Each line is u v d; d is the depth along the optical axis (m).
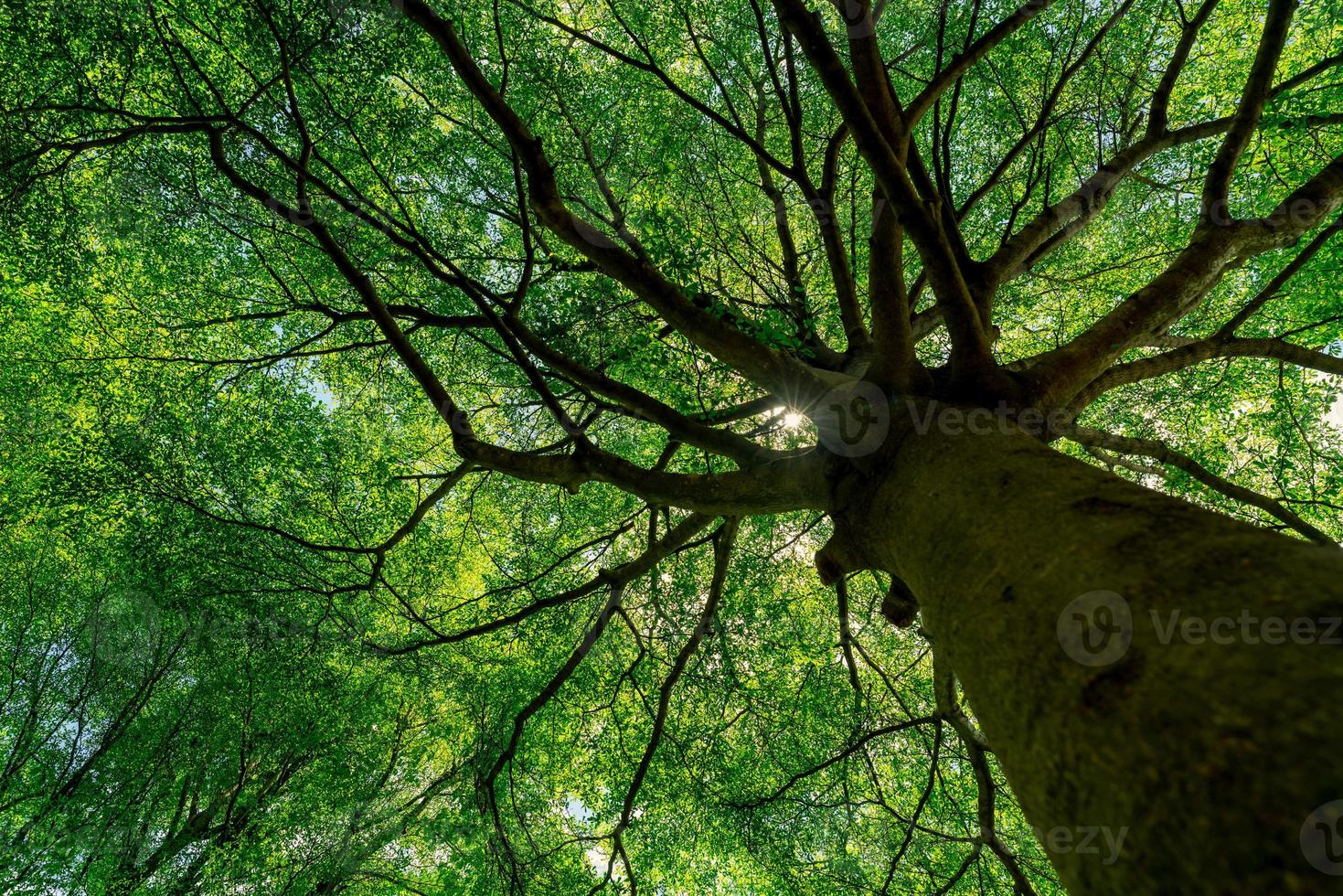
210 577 7.04
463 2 6.24
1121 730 1.04
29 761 10.38
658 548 5.09
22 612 10.54
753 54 8.09
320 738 9.51
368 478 7.56
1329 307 5.79
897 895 7.27
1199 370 7.47
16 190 5.08
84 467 6.51
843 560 2.92
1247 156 6.54
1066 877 1.09
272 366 8.05
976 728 6.73
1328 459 6.29
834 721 7.55
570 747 8.65
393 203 7.25
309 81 5.86
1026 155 8.23
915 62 8.08
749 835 7.10
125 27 4.88
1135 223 8.39
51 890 9.44
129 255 7.38
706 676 7.41
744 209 8.38
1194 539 1.29
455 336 7.62
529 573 8.92
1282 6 3.64
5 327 8.72
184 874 9.65
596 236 3.05
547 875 7.96
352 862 10.25
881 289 2.90
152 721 9.88
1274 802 0.79
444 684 9.36
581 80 7.32
